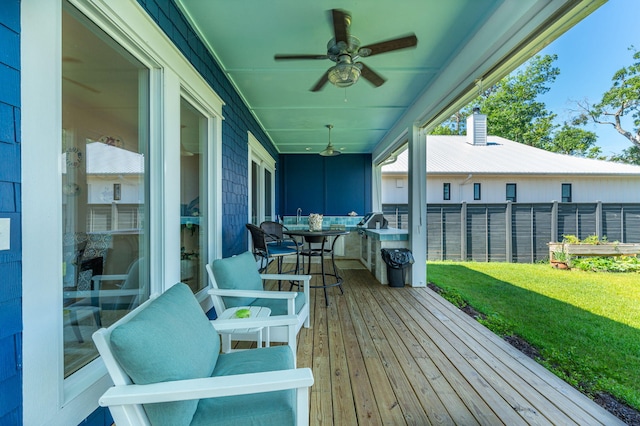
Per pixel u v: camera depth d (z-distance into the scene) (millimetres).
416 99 3971
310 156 7664
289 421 1067
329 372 2043
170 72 1964
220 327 1570
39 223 1060
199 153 2799
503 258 7496
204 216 2838
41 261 1064
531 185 8586
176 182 2053
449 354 2318
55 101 1126
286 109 4383
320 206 7633
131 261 1868
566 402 1742
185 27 2230
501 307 3760
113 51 1658
